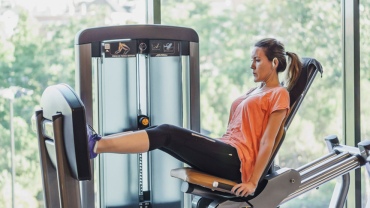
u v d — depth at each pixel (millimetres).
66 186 2773
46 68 4004
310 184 3617
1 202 3936
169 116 3707
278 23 4648
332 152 3902
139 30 3545
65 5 4031
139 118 3613
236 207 3361
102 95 3510
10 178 3951
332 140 3963
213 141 3371
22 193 3988
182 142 3281
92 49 3473
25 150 3982
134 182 3625
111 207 3586
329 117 4863
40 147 2986
